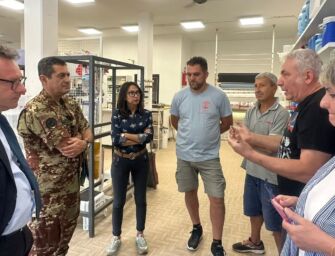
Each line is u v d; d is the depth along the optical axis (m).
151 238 2.88
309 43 2.40
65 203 1.96
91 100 2.78
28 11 3.61
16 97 1.19
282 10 6.21
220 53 9.48
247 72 9.07
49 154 1.86
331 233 0.86
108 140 6.11
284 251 1.18
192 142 2.55
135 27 7.94
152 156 4.30
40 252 1.90
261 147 2.04
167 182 4.65
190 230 3.05
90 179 2.84
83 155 2.08
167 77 9.04
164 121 8.17
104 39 9.58
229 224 3.22
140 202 2.67
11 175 1.10
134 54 9.29
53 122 1.83
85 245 2.72
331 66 0.91
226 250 2.70
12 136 1.27
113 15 6.80
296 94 1.43
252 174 2.39
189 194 2.74
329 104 0.93
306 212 0.97
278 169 1.30
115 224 2.63
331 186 0.92
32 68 3.62
